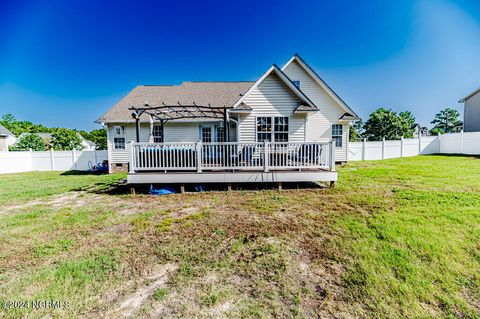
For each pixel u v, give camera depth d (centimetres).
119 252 320
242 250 320
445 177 785
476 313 194
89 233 391
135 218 466
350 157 1494
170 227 411
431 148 1661
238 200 592
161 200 616
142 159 716
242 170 734
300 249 318
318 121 1275
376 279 242
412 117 4166
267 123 980
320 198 588
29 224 438
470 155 1475
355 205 512
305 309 205
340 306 207
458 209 445
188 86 1552
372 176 865
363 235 351
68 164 1427
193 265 283
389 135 3522
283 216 458
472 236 329
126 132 1291
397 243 319
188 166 717
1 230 407
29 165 1408
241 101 946
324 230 379
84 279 255
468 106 2034
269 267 276
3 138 2273
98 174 1243
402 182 737
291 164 753
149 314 202
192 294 229
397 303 209
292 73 1277
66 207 558
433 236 332
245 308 207
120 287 242
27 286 245
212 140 1284
